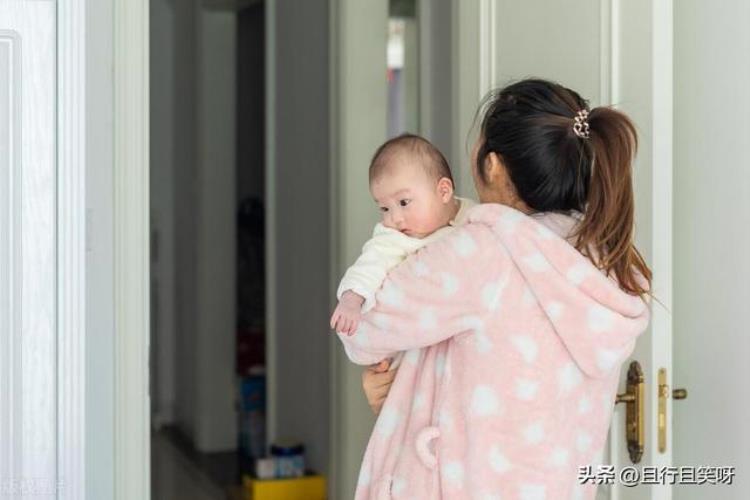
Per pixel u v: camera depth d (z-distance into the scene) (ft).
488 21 8.72
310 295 14.49
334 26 12.05
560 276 5.54
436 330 5.65
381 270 5.89
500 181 6.01
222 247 18.95
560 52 7.72
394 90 15.10
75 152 7.28
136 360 7.69
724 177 7.25
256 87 20.44
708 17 7.39
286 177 15.66
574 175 5.82
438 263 5.67
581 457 5.82
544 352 5.57
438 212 6.11
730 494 7.22
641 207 6.91
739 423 7.13
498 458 5.55
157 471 17.30
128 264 7.66
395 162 6.05
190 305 20.06
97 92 7.38
